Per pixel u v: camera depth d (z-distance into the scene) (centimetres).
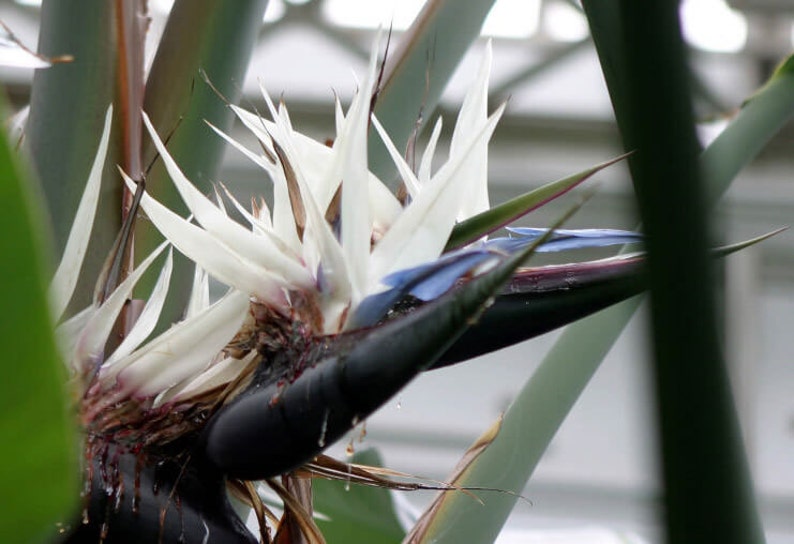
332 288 158
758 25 1273
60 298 162
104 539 158
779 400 1398
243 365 162
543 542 474
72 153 189
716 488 129
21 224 124
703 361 129
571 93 1362
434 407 1441
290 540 164
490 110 1375
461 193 161
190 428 161
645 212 129
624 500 1408
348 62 1304
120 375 161
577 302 159
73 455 128
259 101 1309
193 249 162
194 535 160
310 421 152
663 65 129
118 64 191
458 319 144
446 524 194
